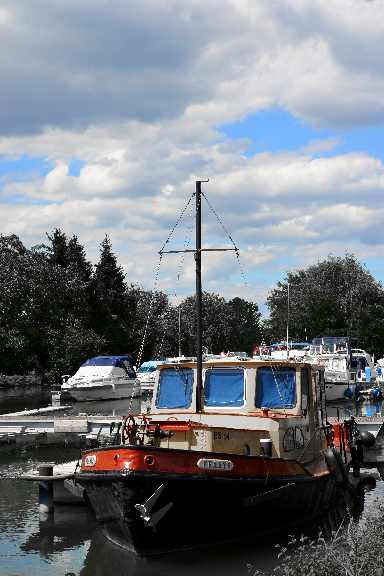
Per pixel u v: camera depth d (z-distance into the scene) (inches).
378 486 674.2
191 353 2925.7
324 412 594.6
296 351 1643.7
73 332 2359.7
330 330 2815.0
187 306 3083.2
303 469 488.4
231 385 507.5
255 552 451.8
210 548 444.5
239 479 431.2
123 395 1718.8
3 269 2493.8
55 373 2335.1
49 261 2923.2
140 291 3280.0
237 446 453.7
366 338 2780.5
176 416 489.7
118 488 405.1
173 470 411.5
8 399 1815.9
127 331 2881.4
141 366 2122.3
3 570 420.8
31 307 2452.0
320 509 539.8
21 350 2358.5
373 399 1705.2
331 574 315.6
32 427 1000.2
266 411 480.4
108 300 3058.6
